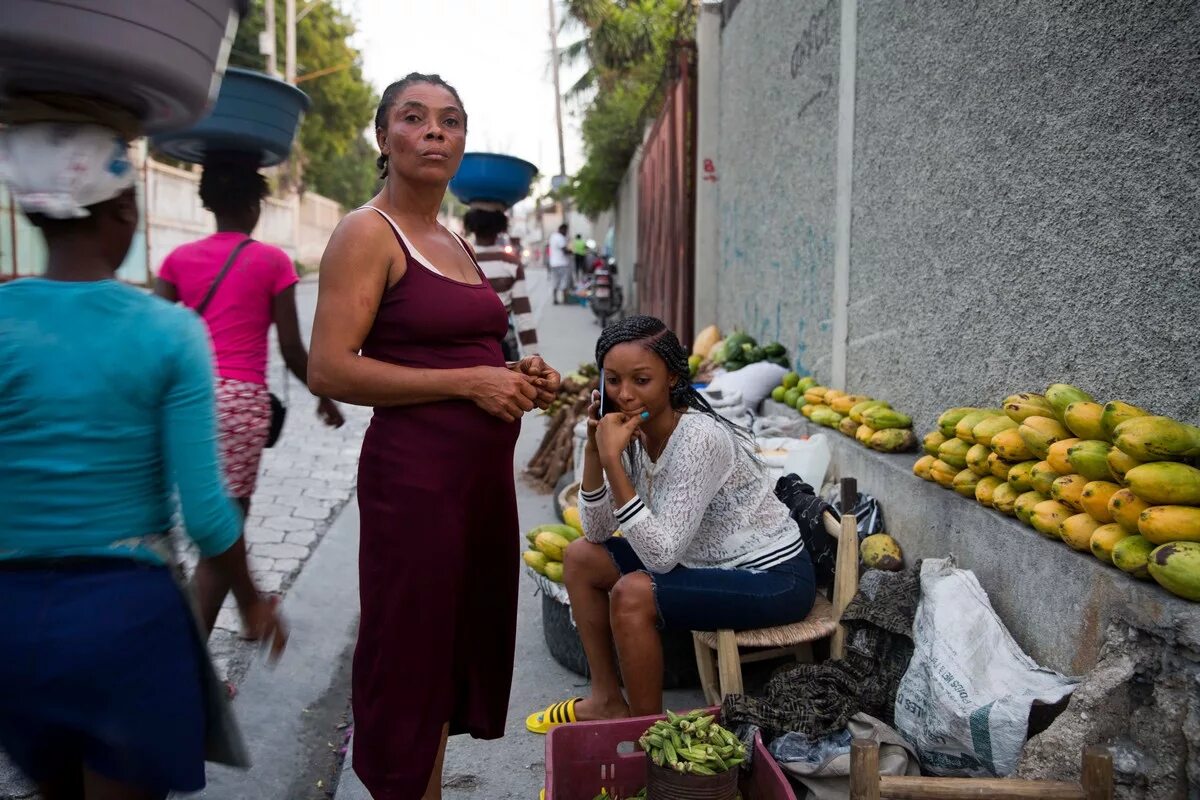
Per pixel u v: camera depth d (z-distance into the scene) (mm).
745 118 8148
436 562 2326
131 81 1722
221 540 1882
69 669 1679
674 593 2885
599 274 18000
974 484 3273
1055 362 3049
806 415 5461
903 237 4344
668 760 2299
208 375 1834
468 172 5340
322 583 4836
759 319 7613
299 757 3334
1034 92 3141
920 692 2721
